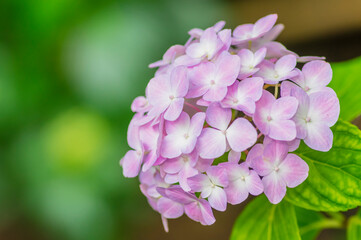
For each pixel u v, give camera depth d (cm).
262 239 74
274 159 68
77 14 138
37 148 134
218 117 68
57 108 138
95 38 137
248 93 68
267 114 68
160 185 72
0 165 137
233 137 68
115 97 136
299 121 68
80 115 134
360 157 70
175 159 69
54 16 136
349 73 77
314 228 81
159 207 72
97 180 132
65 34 139
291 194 71
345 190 70
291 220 74
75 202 132
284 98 68
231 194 69
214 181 68
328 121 68
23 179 137
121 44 136
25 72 138
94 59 136
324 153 71
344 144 71
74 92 138
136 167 71
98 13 138
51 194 133
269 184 69
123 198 138
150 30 139
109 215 136
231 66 69
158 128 70
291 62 70
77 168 132
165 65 75
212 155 68
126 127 134
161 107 69
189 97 69
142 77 137
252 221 75
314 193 71
